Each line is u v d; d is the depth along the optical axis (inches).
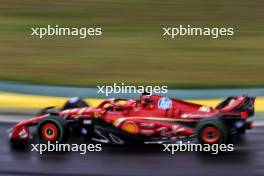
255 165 1259.2
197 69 2460.6
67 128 1430.9
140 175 1206.3
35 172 1242.6
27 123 1471.5
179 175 1201.4
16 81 2253.9
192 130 1396.4
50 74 2385.6
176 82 2244.1
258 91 1988.2
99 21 3383.4
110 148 1440.7
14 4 3767.2
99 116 1460.4
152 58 2662.4
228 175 1192.8
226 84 2208.4
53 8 3668.8
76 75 2369.6
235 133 1402.6
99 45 2915.8
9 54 2743.6
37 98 1993.1
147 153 1385.3
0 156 1374.3
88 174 1222.3
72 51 2805.1
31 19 3435.0
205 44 2940.5
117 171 1238.3
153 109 1445.6
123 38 3051.2
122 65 2539.4
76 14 3521.2
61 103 1919.3
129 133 1428.4
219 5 3678.6
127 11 3577.8
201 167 1252.5
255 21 3348.9
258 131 1562.5
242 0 3804.1
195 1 3782.0
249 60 2623.0
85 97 1991.9
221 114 1387.8
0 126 1657.2
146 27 3262.8
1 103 1918.1
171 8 3622.0
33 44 2942.9
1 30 3191.4
